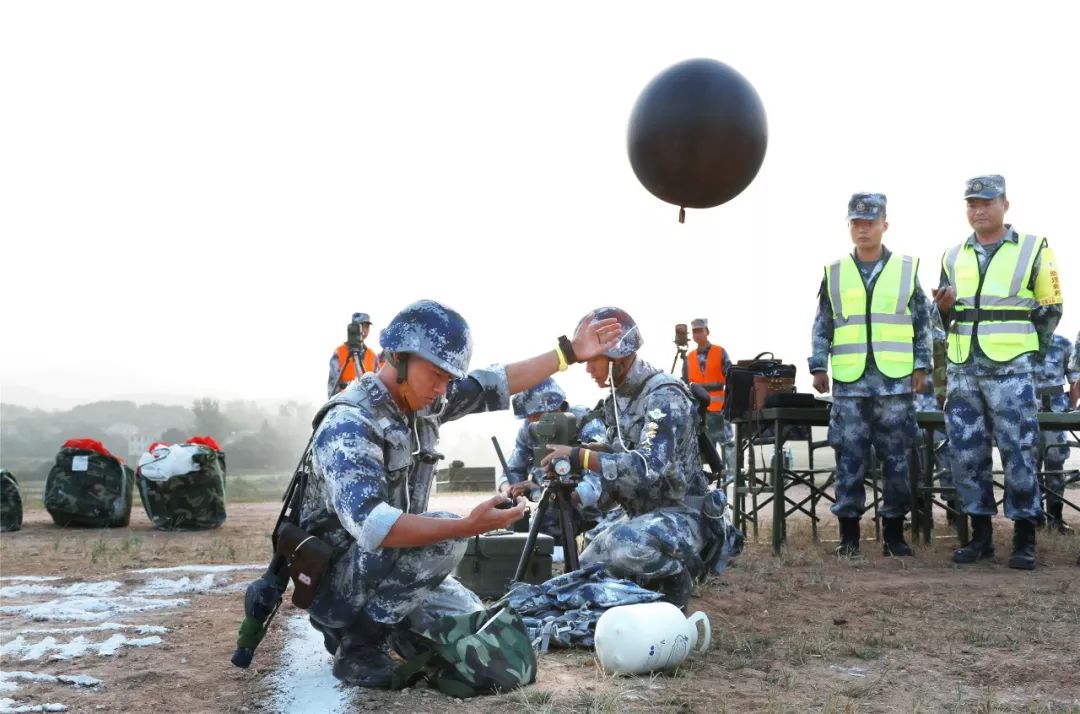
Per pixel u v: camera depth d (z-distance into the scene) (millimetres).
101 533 10906
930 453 8750
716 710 3562
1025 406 7387
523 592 4965
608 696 3654
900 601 5863
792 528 10281
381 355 3830
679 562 5145
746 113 4602
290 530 3764
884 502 8062
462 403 3990
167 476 11125
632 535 5117
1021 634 4918
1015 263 7520
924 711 3629
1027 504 7289
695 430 5387
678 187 4707
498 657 3799
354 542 3799
